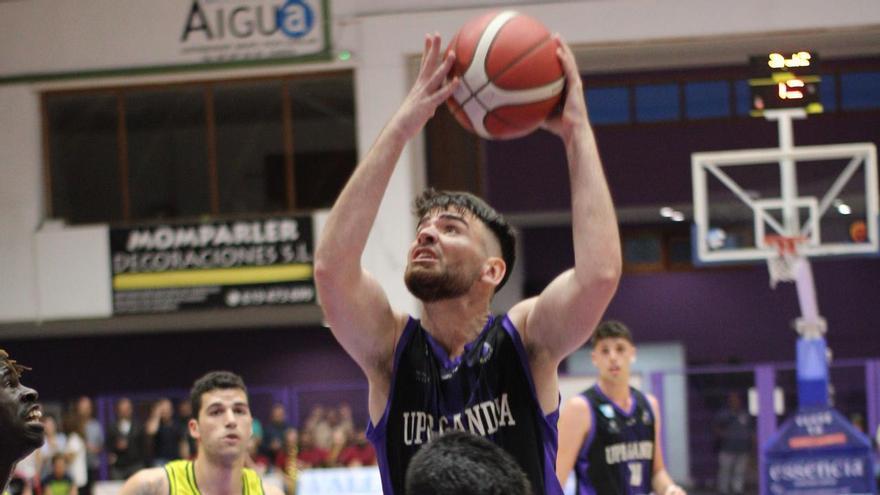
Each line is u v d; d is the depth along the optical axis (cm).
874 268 3000
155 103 2409
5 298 2386
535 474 428
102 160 2416
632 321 3059
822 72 2620
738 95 2642
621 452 998
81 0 2339
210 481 776
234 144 2400
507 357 431
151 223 2375
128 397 2403
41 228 2392
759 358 3017
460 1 2250
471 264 423
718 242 1867
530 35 459
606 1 2186
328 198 2375
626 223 3066
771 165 2638
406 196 2238
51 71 2350
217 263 2361
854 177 2611
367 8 2278
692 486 2131
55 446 2053
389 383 441
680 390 2139
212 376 786
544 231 3077
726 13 2162
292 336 2845
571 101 441
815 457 1630
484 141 2739
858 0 2136
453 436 313
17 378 378
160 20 2325
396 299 2239
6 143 2380
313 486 1636
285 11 2292
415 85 427
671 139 2672
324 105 2362
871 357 2984
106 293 2373
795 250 1775
